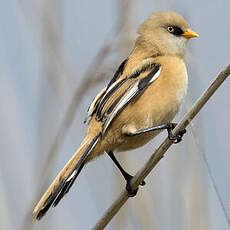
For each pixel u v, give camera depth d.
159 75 10.05
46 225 10.42
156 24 11.09
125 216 10.41
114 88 9.84
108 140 9.73
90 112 9.83
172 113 10.10
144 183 9.99
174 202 10.43
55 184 8.90
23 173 10.59
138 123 9.80
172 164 10.76
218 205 10.80
